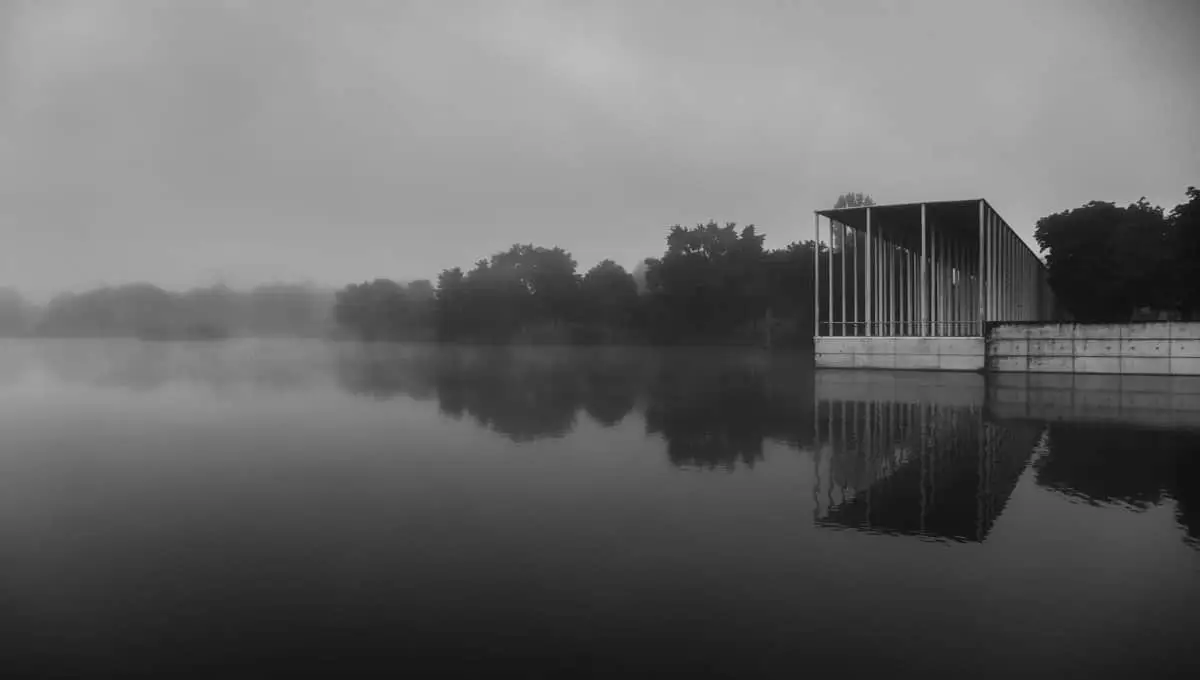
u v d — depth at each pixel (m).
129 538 7.10
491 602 5.25
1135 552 6.29
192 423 15.78
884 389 22.58
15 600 5.43
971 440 12.63
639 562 6.12
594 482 9.48
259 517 7.86
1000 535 6.86
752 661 4.24
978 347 28.25
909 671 4.09
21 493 9.16
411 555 6.42
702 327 71.94
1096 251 45.72
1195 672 4.07
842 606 5.09
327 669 4.21
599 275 76.56
